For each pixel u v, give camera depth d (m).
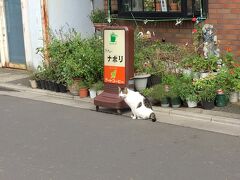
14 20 13.74
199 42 11.09
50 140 8.68
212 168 7.54
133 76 9.95
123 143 8.45
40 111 10.22
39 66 12.07
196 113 9.50
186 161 7.76
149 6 11.93
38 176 7.47
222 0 10.84
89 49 10.95
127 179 7.32
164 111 9.73
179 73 10.30
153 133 8.82
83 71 10.80
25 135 8.93
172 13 11.51
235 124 9.02
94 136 8.78
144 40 11.47
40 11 12.91
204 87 9.67
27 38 13.52
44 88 11.65
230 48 10.89
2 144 8.58
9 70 13.89
